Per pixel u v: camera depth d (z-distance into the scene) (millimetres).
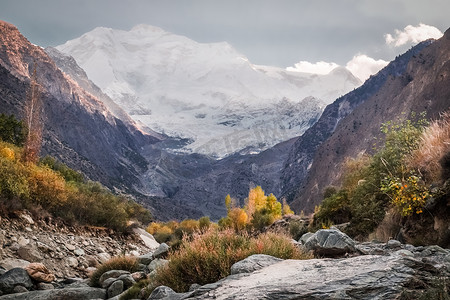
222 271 7148
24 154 22391
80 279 12641
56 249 14805
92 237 19203
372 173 14555
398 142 13328
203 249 7641
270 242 7930
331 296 4422
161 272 7836
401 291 4367
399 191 9523
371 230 13375
